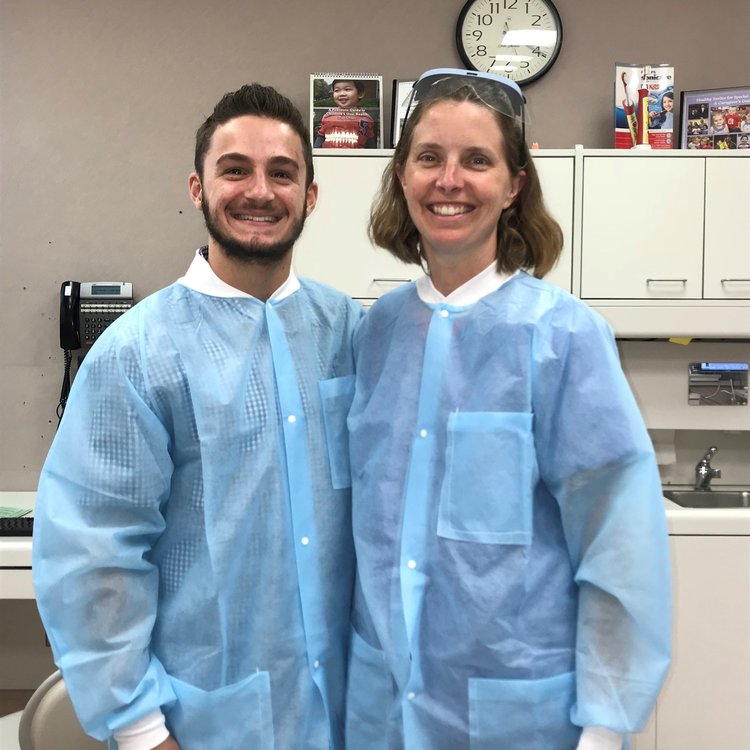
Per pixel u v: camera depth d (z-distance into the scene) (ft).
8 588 6.45
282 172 3.66
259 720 3.52
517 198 3.76
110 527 3.45
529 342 3.43
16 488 8.51
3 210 8.41
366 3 8.44
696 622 7.04
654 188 7.66
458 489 3.39
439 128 3.42
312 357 3.88
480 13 8.39
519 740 3.30
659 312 7.72
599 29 8.53
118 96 8.40
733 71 8.55
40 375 8.49
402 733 3.48
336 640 3.79
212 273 3.78
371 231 4.20
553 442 3.38
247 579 3.56
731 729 7.07
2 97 8.35
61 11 8.34
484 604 3.30
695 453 9.04
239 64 8.44
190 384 3.53
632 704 3.15
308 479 3.71
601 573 3.22
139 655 3.42
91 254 8.46
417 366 3.65
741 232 7.67
